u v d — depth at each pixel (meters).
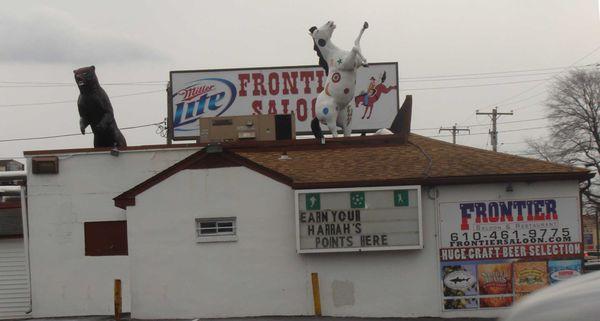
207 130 21.55
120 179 21.33
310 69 29.00
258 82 29.02
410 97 21.59
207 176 18.23
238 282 17.97
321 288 17.84
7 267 22.78
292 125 21.61
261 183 18.12
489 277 17.78
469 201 17.94
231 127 21.55
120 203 18.31
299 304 17.86
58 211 21.28
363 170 18.67
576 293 3.84
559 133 55.72
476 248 17.83
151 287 18.05
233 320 17.27
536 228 17.89
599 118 54.41
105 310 20.95
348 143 20.95
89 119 23.22
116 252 21.08
